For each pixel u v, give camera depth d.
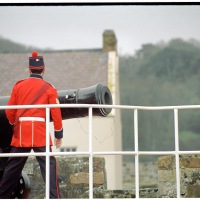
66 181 39.62
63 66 96.31
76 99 33.50
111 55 97.94
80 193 39.50
